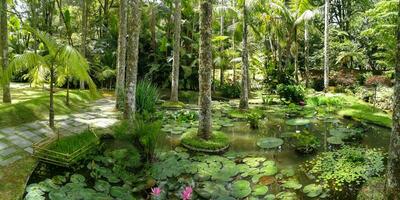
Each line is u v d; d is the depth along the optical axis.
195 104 13.27
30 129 7.18
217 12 11.30
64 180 5.12
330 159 6.14
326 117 10.16
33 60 6.79
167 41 18.00
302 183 5.22
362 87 14.32
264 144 7.07
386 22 12.65
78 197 4.55
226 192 4.81
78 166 5.71
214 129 8.69
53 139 6.40
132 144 6.62
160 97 15.00
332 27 19.86
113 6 20.31
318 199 4.66
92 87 7.21
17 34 19.36
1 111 7.95
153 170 5.59
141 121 6.80
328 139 7.52
